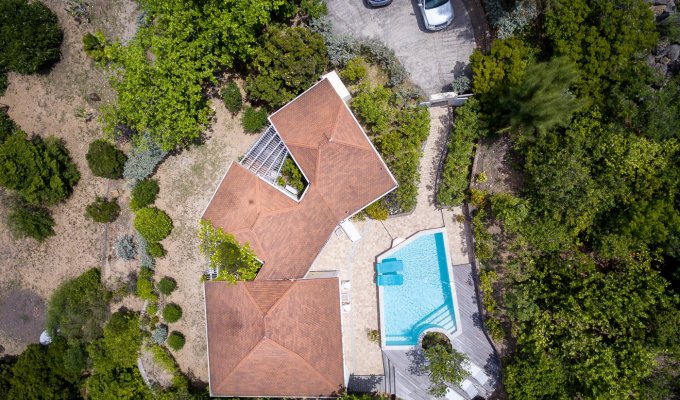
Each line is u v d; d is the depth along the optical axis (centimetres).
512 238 3095
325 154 3006
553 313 2875
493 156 3144
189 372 3541
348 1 3297
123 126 3447
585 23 2786
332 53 3222
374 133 3300
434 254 3262
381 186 3050
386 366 3291
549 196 2844
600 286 2803
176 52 2902
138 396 3491
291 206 3066
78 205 3650
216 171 3478
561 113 2617
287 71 3095
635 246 2794
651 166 2728
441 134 3244
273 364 3008
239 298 3059
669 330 2609
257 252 3059
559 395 2819
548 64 2694
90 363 3578
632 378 2636
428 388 3197
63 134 3647
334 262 3362
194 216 3500
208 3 2905
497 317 3130
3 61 3494
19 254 3753
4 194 3725
